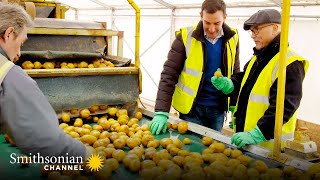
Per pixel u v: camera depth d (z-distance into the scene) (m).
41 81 2.61
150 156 1.98
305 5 5.05
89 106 2.84
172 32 7.70
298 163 1.82
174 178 1.71
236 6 6.03
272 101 2.21
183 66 2.93
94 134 2.29
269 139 2.19
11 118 1.48
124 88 3.01
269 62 2.30
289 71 2.13
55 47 3.18
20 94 1.48
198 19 7.05
